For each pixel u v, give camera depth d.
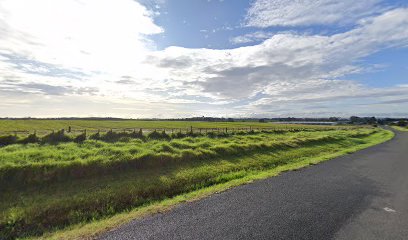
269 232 5.63
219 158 15.78
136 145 17.38
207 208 7.19
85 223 6.91
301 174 11.87
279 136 32.59
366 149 23.42
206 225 6.01
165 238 5.38
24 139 17.64
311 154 19.56
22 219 7.08
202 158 15.18
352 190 9.16
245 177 11.43
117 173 11.42
